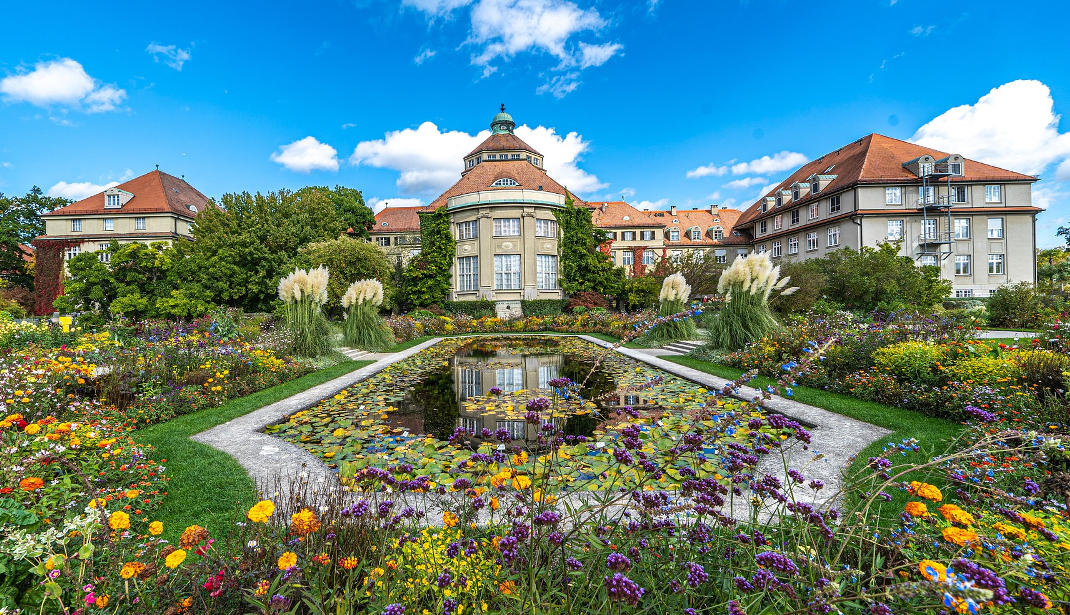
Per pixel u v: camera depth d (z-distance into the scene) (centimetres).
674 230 4178
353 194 3453
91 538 185
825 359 707
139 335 1014
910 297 1628
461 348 1405
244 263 2100
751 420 213
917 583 117
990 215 2623
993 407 437
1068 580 149
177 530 269
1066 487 197
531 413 191
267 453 408
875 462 196
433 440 459
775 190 3734
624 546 172
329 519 187
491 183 3225
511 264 2666
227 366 714
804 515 179
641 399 623
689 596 161
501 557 166
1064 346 579
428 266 2694
